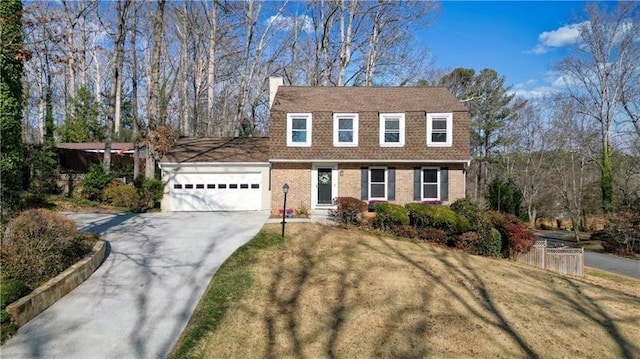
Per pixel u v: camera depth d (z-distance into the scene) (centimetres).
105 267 1075
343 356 703
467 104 4250
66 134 3512
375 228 1705
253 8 3002
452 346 759
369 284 1045
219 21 3088
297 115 1966
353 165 1955
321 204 1956
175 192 2095
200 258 1180
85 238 1196
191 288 957
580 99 3328
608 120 3177
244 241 1373
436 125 1961
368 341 755
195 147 2330
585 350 798
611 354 791
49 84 2538
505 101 4219
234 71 3444
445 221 1617
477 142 4409
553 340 824
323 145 1948
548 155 3759
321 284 1027
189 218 1827
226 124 4384
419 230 1656
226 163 2105
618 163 3434
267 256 1236
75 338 710
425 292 1018
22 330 728
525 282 1226
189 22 3052
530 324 890
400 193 1944
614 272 1803
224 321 810
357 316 855
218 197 2114
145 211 2059
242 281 1017
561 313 981
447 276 1170
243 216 1911
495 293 1073
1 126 1145
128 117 4478
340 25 3072
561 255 1652
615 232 2353
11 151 1167
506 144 4166
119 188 2095
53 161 2194
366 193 1948
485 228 1667
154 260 1148
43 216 987
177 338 726
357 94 2195
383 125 1956
